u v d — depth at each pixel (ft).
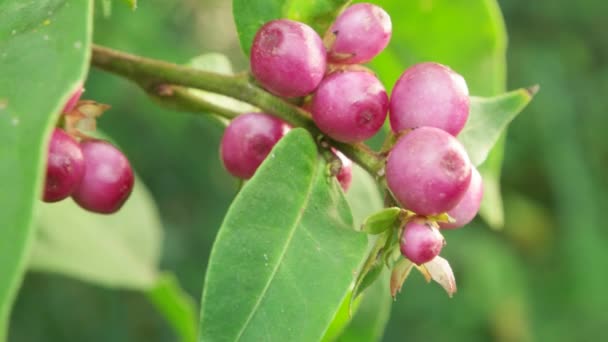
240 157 0.74
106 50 0.77
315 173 0.70
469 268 2.25
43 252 0.92
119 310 2.10
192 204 2.24
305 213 0.69
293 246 0.68
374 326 0.87
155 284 0.97
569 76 2.56
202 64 0.84
